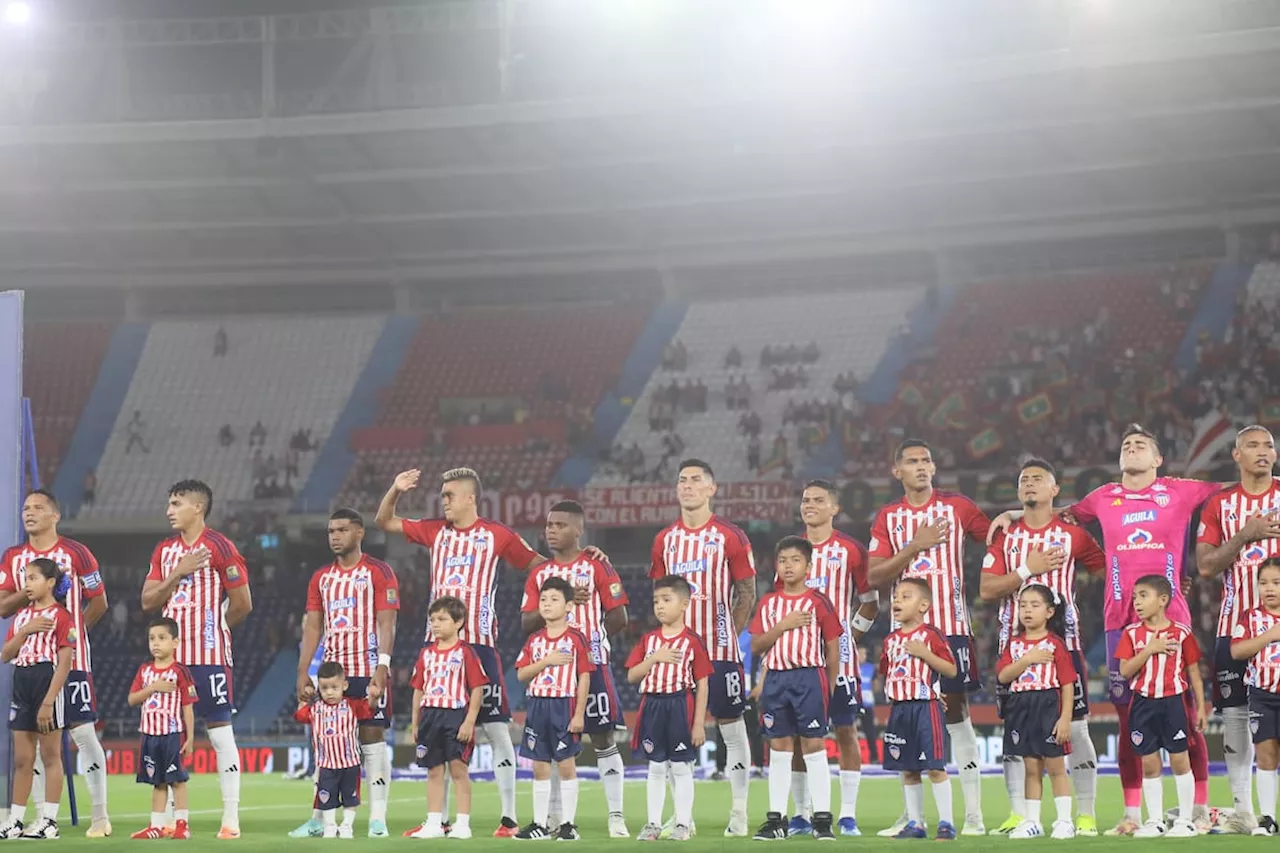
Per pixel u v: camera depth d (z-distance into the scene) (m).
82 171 38.75
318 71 41.25
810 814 11.65
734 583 11.69
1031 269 41.59
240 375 43.75
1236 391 34.50
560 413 40.97
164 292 45.56
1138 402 35.19
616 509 35.59
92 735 11.80
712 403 40.22
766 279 43.75
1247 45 30.56
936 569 11.57
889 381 39.00
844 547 12.06
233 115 37.69
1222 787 17.39
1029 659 10.69
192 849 9.66
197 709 11.38
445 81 40.88
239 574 11.73
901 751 10.80
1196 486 11.45
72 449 42.03
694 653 10.86
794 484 34.69
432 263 44.19
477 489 11.94
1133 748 10.80
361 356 43.91
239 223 41.25
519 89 39.94
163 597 11.36
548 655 10.91
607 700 11.53
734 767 11.63
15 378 12.09
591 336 43.34
